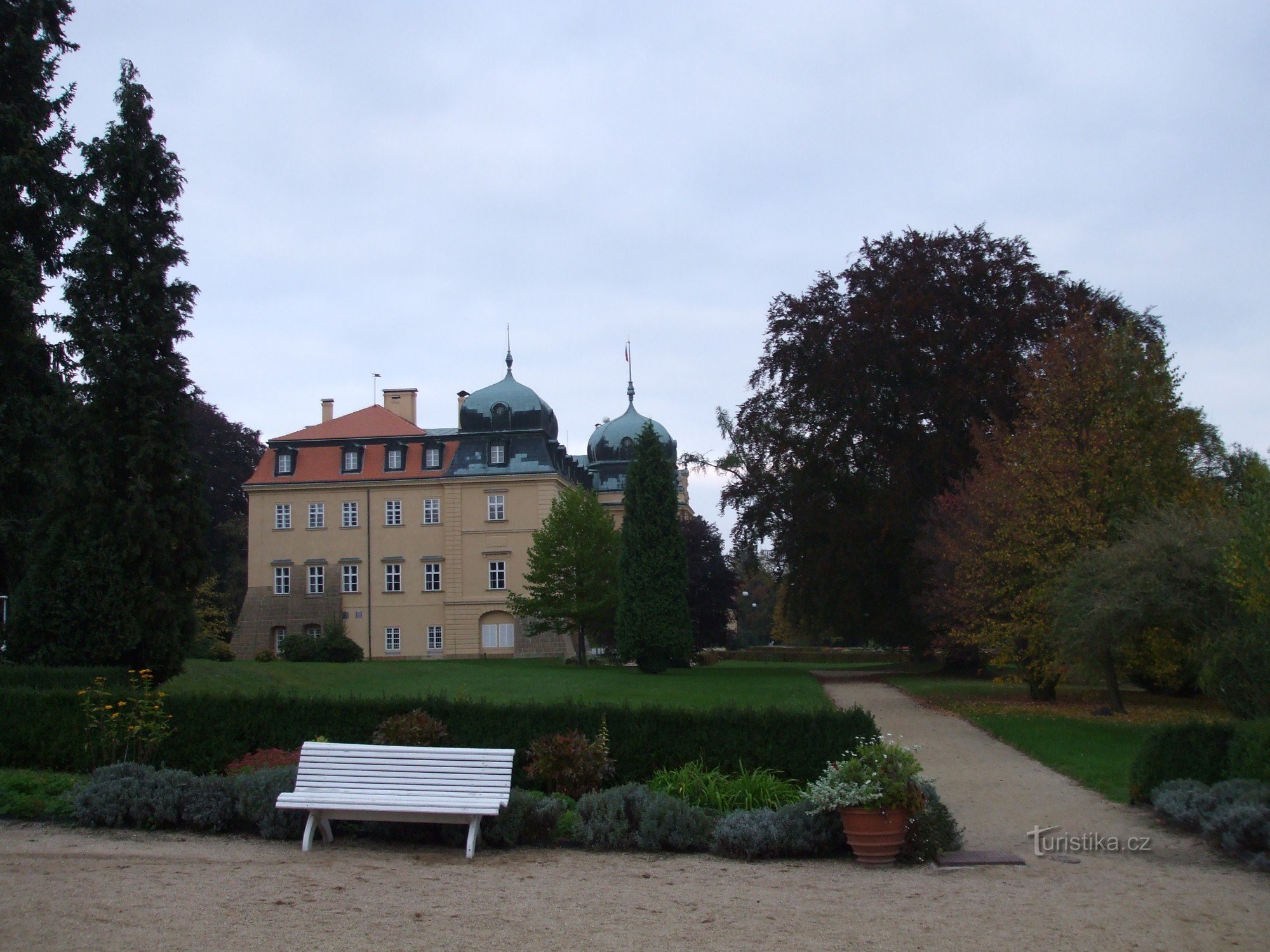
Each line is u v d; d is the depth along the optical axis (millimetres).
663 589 42812
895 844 11039
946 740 21609
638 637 42438
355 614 65625
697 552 61844
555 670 42969
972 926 8422
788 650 75125
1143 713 26609
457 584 64750
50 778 13586
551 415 70438
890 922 8531
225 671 33156
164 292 24516
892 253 40125
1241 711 18875
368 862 10516
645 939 7832
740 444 44281
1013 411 35688
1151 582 20719
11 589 27781
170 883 9078
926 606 34344
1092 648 22547
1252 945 7969
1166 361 28609
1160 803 13219
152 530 23172
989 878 10375
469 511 65250
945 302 37812
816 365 40219
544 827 11836
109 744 14625
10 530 26562
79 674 19344
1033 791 15688
